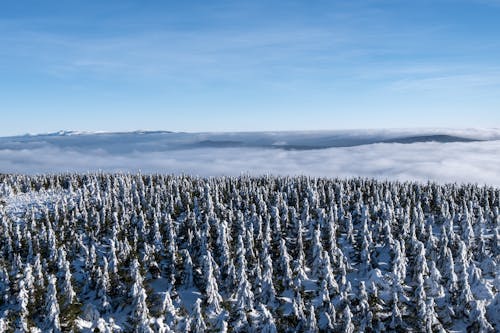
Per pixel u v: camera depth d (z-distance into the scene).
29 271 69.06
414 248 84.19
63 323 63.00
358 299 64.62
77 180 182.50
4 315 65.44
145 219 106.25
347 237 95.69
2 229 104.00
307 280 80.88
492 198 138.38
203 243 89.25
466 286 69.38
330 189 136.25
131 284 71.25
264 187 155.12
